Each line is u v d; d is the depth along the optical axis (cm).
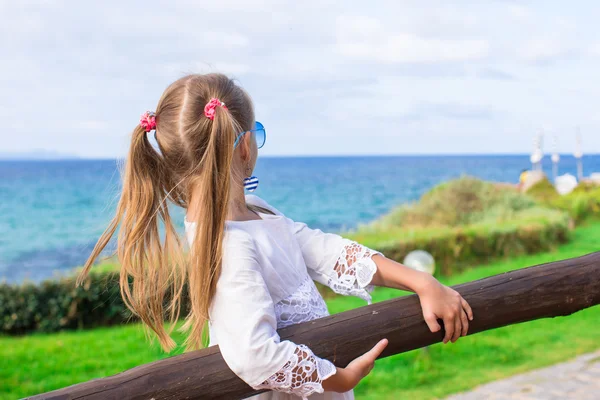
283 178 5381
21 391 474
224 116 131
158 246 138
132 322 687
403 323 125
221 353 116
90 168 6869
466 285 135
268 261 134
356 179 5312
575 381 471
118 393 109
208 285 121
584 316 676
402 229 1133
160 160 142
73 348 595
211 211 125
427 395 446
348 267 147
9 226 2794
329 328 122
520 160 9600
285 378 112
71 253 2170
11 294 669
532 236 1011
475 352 550
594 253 148
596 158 10250
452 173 6269
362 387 462
